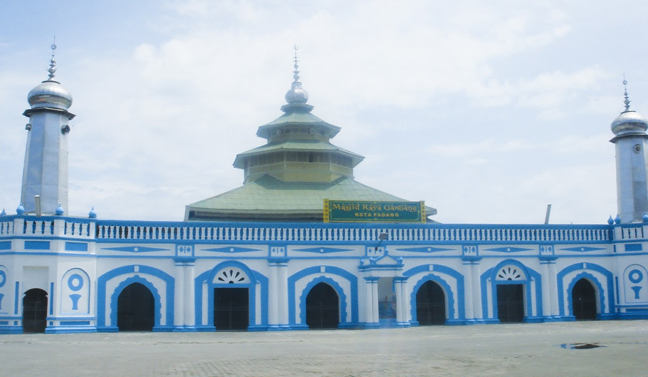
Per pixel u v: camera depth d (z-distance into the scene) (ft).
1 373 46.70
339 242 98.07
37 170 98.99
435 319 102.68
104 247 91.20
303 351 61.62
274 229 96.53
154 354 59.62
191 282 92.84
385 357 55.62
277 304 95.09
